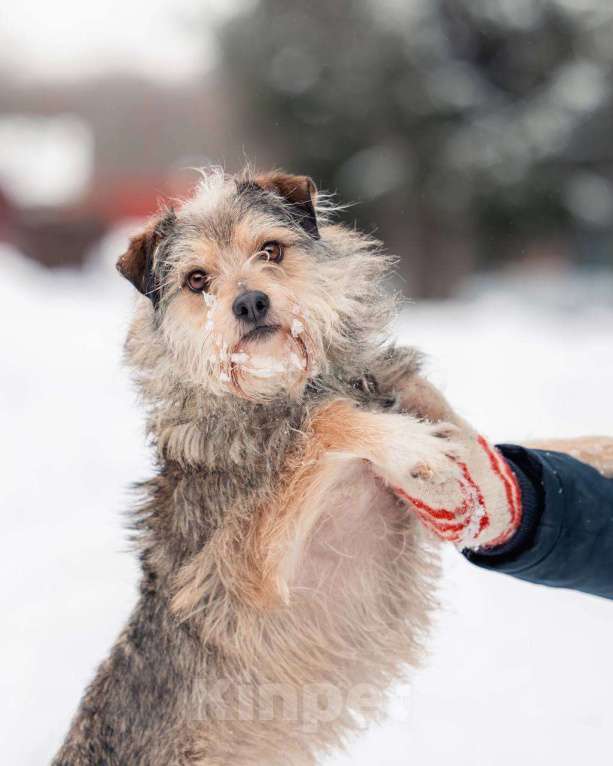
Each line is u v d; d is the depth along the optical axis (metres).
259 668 1.15
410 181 6.72
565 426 2.40
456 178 6.70
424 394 1.16
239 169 1.44
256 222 1.20
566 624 1.50
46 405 2.78
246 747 1.16
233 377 1.15
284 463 1.14
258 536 1.13
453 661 1.42
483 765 1.24
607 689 1.35
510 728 1.29
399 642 1.19
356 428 1.11
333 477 1.11
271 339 1.15
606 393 2.80
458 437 1.09
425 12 6.89
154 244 1.22
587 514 1.09
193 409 1.18
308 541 1.16
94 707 1.20
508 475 1.08
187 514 1.17
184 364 1.18
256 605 1.13
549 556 1.08
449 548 1.75
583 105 6.92
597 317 6.04
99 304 4.74
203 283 1.18
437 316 5.41
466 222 6.99
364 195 6.77
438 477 1.06
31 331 3.72
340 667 1.17
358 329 1.20
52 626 1.53
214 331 1.15
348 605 1.17
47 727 1.34
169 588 1.18
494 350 3.73
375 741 1.28
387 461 1.08
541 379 3.06
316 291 1.18
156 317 1.21
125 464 2.25
